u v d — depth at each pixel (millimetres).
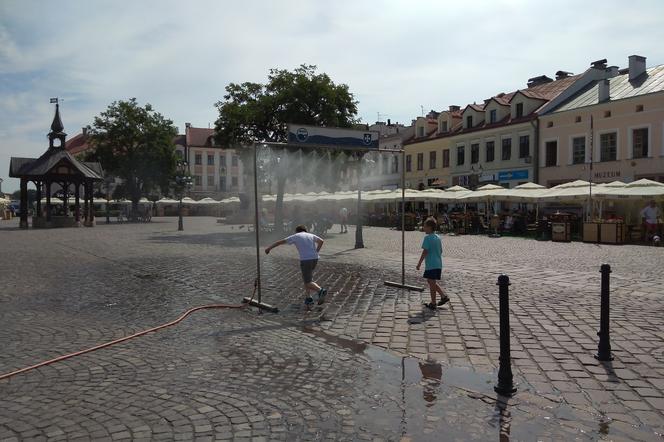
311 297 9727
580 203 32938
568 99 43500
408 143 58938
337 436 4230
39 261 17203
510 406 4848
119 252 20219
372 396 5105
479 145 49781
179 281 12688
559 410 4754
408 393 5188
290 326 8086
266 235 30438
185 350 6762
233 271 14422
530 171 44469
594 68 44812
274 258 17797
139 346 6961
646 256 17719
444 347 6828
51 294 10961
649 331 7469
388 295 10547
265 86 31406
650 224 24328
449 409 4781
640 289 10930
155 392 5227
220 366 6074
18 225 47094
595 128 39375
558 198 28266
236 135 31156
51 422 4523
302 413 4691
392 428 4383
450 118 54469
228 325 8172
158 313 9078
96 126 60469
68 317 8773
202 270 14680
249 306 9672
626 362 6102
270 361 6266
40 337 7445
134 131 60312
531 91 46125
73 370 5953
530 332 7488
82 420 4562
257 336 7473
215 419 4566
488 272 13625
